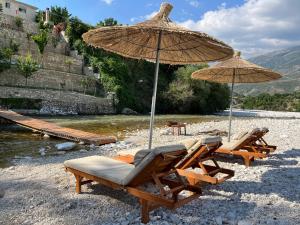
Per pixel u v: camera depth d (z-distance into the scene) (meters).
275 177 7.19
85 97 30.89
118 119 25.83
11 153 10.16
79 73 38.34
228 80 11.43
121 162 5.91
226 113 47.31
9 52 29.09
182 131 17.77
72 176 6.95
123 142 12.68
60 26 41.31
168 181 5.01
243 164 8.67
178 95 40.88
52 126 15.37
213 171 6.03
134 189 4.56
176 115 37.56
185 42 6.20
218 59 6.89
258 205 5.34
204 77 11.37
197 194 4.75
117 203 5.30
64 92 30.16
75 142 12.52
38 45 35.56
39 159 9.09
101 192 5.82
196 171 7.51
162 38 6.30
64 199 5.45
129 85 39.12
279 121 25.55
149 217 4.65
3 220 4.57
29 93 26.53
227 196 5.78
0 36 33.56
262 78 10.78
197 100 42.81
